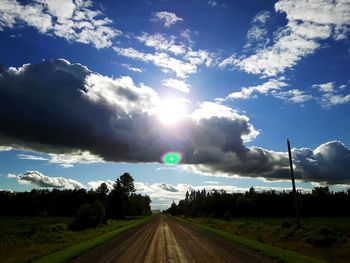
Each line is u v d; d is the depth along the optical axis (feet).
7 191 507.30
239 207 417.08
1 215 491.72
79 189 519.19
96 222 209.46
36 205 502.38
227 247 83.92
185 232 143.54
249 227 179.22
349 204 380.99
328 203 384.88
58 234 154.20
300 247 95.35
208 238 112.16
